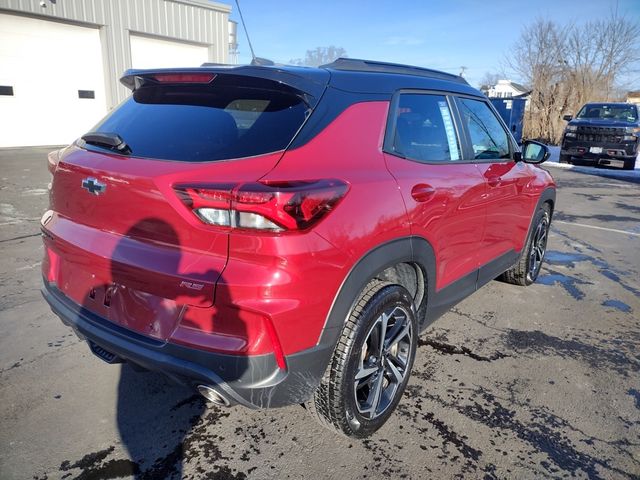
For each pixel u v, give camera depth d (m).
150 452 2.26
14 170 10.07
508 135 3.80
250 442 2.35
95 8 13.92
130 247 2.00
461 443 2.38
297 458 2.25
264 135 2.03
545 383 2.93
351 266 2.00
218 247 1.79
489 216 3.28
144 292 1.97
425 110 2.80
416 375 2.97
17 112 13.32
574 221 7.53
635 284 4.73
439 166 2.75
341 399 2.13
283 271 1.77
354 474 2.16
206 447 2.31
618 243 6.29
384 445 2.35
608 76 24.08
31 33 13.11
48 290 2.49
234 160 1.93
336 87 2.29
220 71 2.22
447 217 2.69
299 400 1.99
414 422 2.53
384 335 2.31
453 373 3.01
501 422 2.55
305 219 1.80
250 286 1.75
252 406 1.90
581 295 4.39
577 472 2.21
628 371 3.09
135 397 2.66
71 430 2.38
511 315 3.90
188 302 1.83
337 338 2.03
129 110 2.50
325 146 2.08
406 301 2.42
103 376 2.84
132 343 1.99
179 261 1.85
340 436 2.41
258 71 2.16
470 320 3.78
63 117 14.20
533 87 24.47
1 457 2.19
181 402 2.63
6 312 3.61
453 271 2.95
